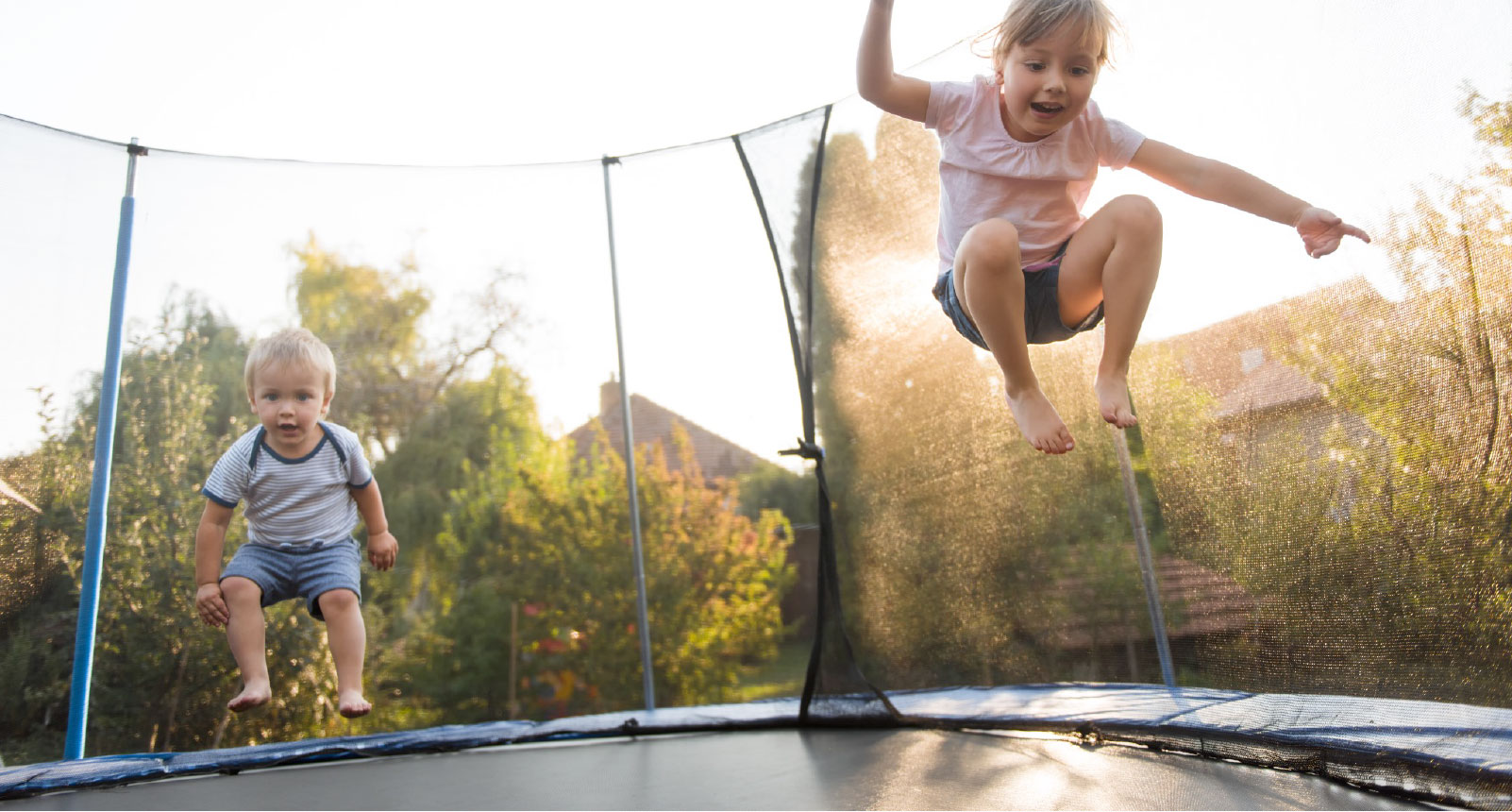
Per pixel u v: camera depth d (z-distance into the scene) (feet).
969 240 5.20
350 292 19.88
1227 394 6.28
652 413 27.43
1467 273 4.58
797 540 29.40
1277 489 5.87
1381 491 5.14
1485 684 4.51
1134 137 5.64
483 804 6.01
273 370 8.17
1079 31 5.15
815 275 9.21
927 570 8.92
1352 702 5.28
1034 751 6.71
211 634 11.33
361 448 8.64
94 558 9.02
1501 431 4.44
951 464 8.66
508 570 22.65
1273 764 5.55
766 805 5.44
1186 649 6.66
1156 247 5.23
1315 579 5.58
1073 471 7.66
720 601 24.40
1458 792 4.46
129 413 11.32
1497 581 4.47
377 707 20.80
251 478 8.13
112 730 10.49
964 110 5.86
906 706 8.75
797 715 9.34
